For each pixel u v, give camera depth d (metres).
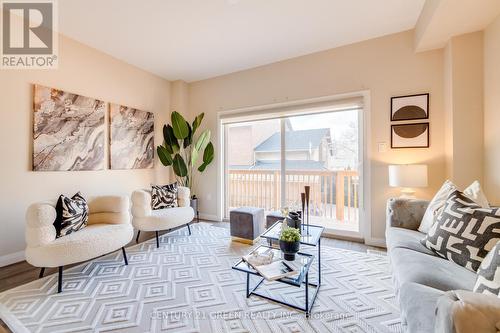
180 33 2.76
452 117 2.32
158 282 1.93
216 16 2.45
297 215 1.92
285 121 3.56
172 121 3.76
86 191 2.97
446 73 2.46
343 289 1.83
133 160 3.57
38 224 1.82
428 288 1.02
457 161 2.30
